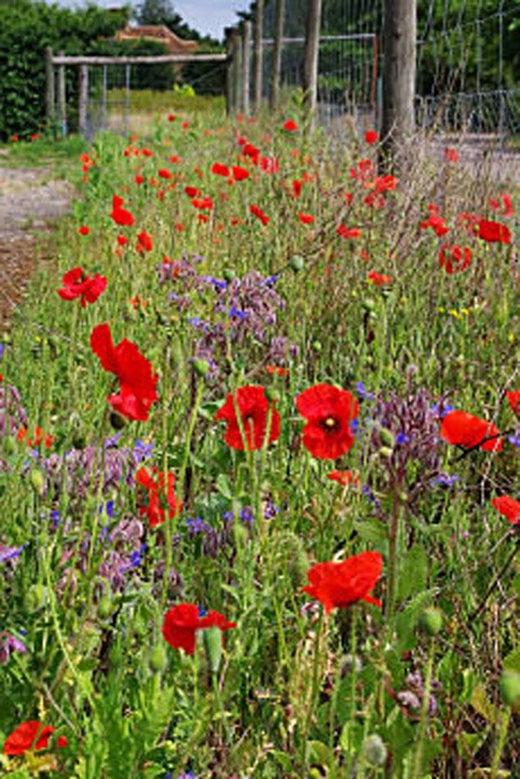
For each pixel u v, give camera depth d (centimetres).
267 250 529
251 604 229
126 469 268
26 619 212
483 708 216
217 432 320
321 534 259
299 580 231
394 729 192
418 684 206
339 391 222
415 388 353
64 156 2352
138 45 4478
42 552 205
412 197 513
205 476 296
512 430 308
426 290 465
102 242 721
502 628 250
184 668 203
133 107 3225
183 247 579
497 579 245
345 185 546
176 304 419
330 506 264
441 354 400
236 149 920
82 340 445
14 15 2881
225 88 3073
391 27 650
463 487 285
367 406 300
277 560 245
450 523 289
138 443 283
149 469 274
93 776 183
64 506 232
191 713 210
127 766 183
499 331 413
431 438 267
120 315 479
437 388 374
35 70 2905
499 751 173
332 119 838
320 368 397
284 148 707
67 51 2909
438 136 572
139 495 273
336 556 250
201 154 1054
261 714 228
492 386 378
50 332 434
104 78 2861
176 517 230
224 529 258
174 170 991
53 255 835
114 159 1089
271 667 240
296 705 214
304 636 231
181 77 4578
